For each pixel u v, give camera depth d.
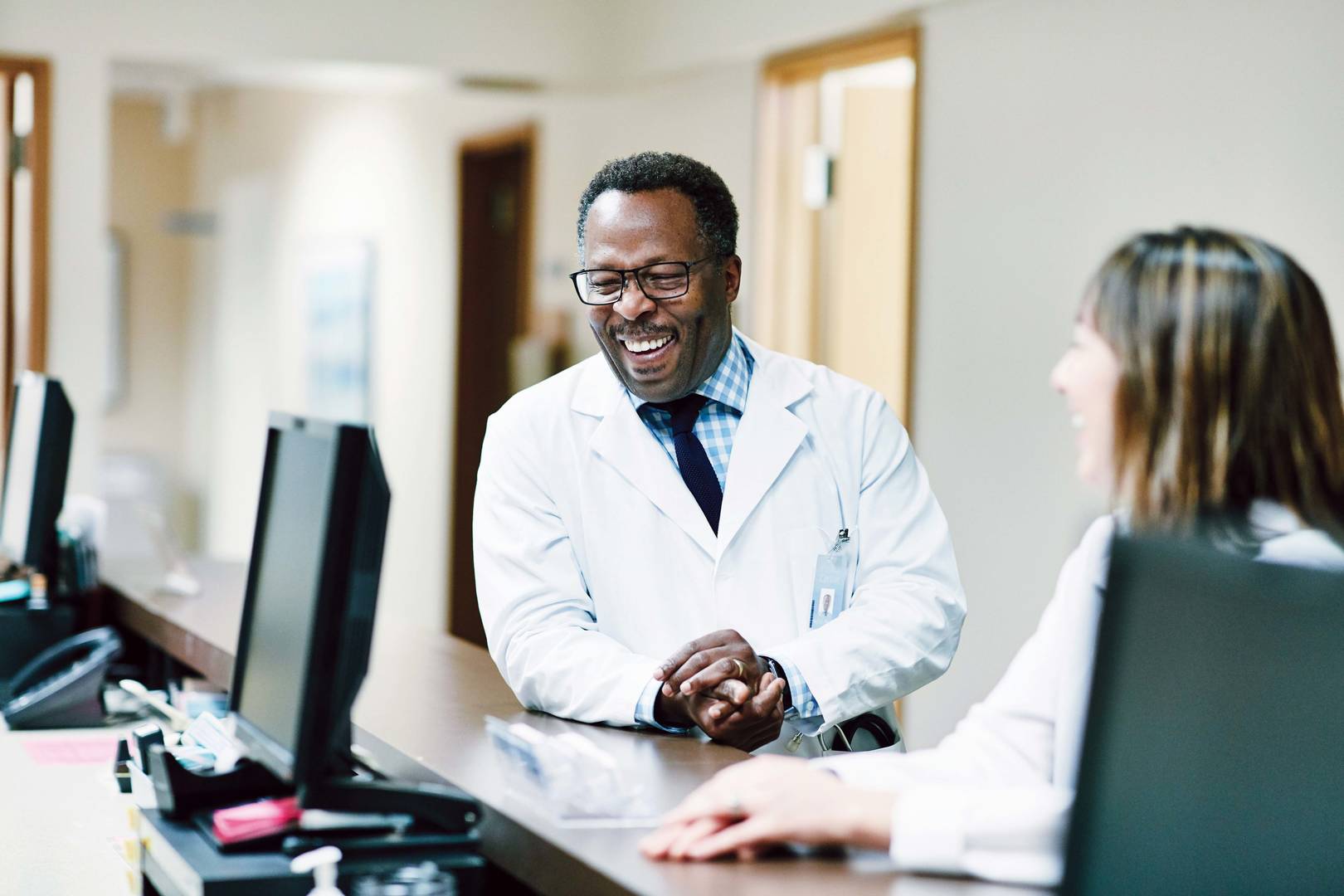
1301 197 2.97
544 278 5.48
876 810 1.23
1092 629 1.21
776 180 4.62
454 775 1.56
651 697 1.77
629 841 1.32
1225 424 1.08
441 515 5.96
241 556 7.58
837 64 4.37
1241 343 1.08
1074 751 1.21
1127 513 1.14
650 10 4.94
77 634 3.17
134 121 8.47
